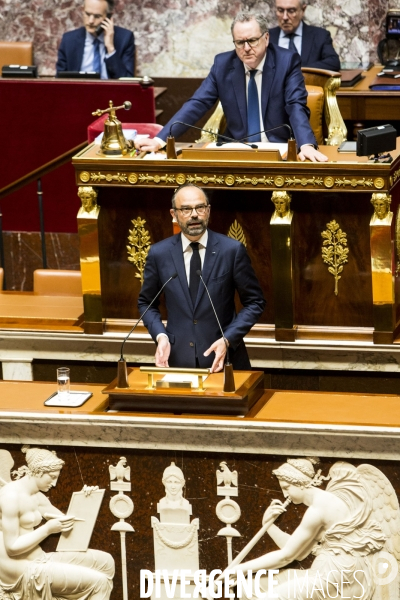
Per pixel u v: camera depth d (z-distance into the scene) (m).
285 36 25.67
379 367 16.50
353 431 12.20
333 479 12.45
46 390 13.88
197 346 14.68
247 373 13.48
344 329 16.56
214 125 19.83
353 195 16.06
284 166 15.92
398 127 25.42
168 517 12.92
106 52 27.19
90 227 16.86
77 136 24.48
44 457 13.00
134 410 13.06
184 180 16.39
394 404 13.02
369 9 27.69
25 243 24.47
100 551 13.16
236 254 14.59
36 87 24.33
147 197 16.83
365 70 26.81
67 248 24.41
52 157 24.64
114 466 12.94
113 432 12.77
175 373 13.07
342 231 16.28
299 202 16.30
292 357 16.72
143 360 17.30
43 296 18.70
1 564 13.21
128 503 12.99
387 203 15.79
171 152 16.39
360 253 16.30
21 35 29.62
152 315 14.66
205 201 14.25
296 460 12.45
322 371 16.81
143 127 18.86
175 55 29.02
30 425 12.91
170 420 12.58
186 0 28.62
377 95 24.38
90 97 24.23
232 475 12.65
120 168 16.53
